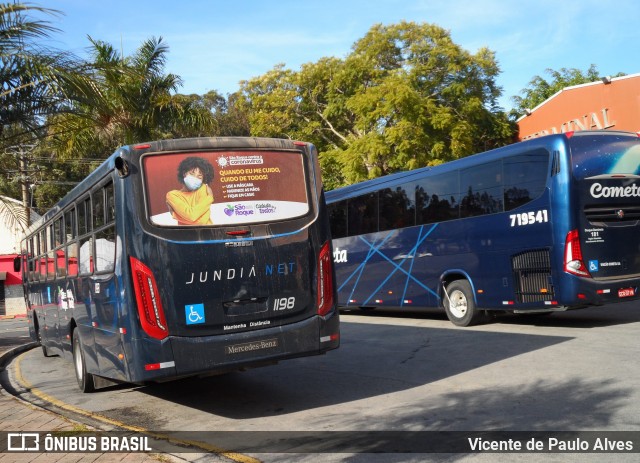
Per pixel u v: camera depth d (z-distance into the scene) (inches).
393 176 614.9
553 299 441.1
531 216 455.8
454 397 279.4
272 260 281.7
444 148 1283.2
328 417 265.4
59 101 466.9
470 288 516.4
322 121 1551.4
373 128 1326.3
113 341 287.6
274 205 287.9
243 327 273.9
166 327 262.8
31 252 570.6
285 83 1526.8
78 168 1763.0
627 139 455.2
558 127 1231.5
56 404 338.3
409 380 325.4
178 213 271.7
